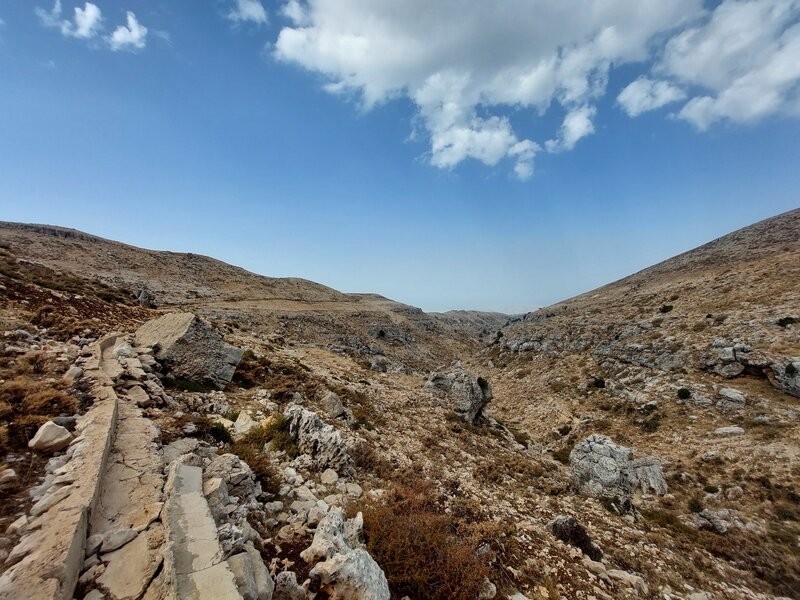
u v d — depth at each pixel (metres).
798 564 16.42
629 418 35.72
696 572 13.74
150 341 16.48
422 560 7.81
